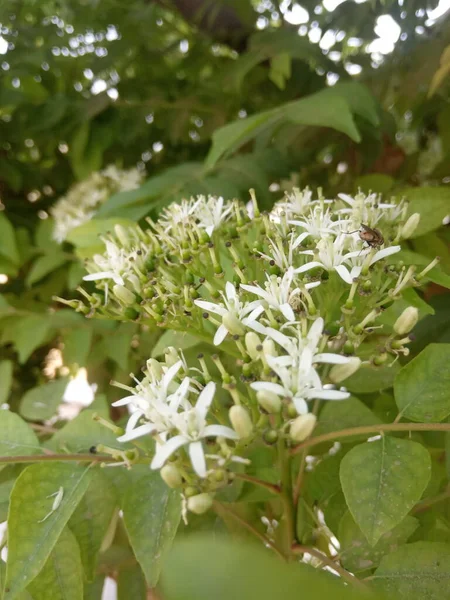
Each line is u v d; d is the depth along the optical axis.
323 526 0.09
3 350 0.22
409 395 0.08
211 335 0.10
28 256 0.19
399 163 0.17
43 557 0.07
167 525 0.07
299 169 0.16
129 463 0.08
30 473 0.08
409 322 0.08
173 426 0.07
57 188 0.23
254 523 0.10
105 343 0.16
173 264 0.10
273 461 0.09
